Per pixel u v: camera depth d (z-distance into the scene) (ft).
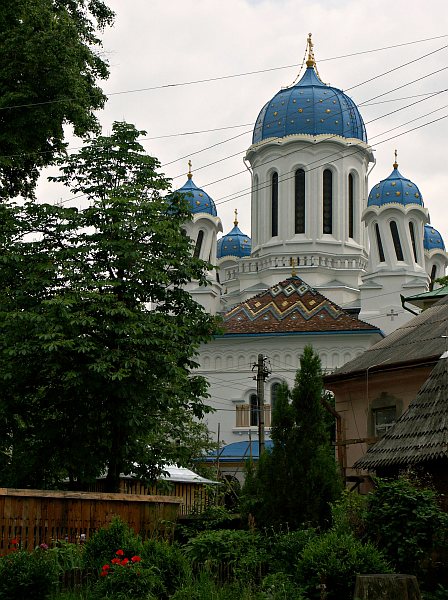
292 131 244.83
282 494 71.51
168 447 92.73
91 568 59.41
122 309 81.25
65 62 99.25
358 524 61.46
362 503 64.49
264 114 251.19
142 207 85.97
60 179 89.15
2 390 83.25
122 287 85.35
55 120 99.96
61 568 58.49
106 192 88.17
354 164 246.68
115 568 55.47
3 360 81.87
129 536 62.23
